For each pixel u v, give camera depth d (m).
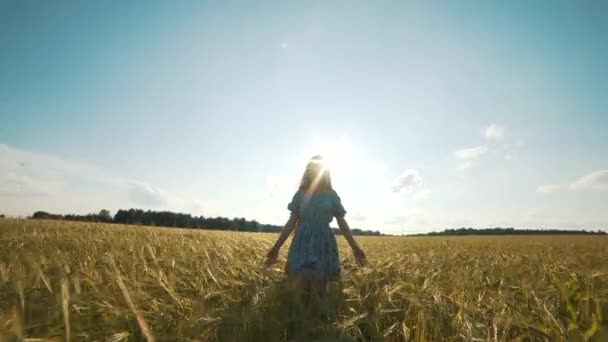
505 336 2.67
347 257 7.74
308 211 4.86
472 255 9.77
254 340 2.81
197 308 3.15
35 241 8.01
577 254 10.69
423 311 3.09
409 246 15.16
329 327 2.88
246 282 4.46
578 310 3.17
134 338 2.65
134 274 4.36
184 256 6.29
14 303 3.07
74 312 2.99
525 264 7.38
